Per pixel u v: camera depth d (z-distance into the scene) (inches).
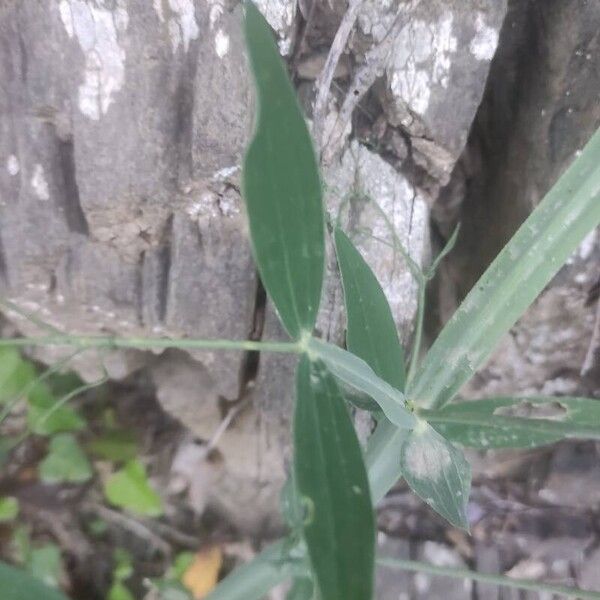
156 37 10.4
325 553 5.9
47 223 12.7
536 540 17.5
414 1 10.5
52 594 7.1
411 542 17.6
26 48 10.6
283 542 9.9
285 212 6.1
